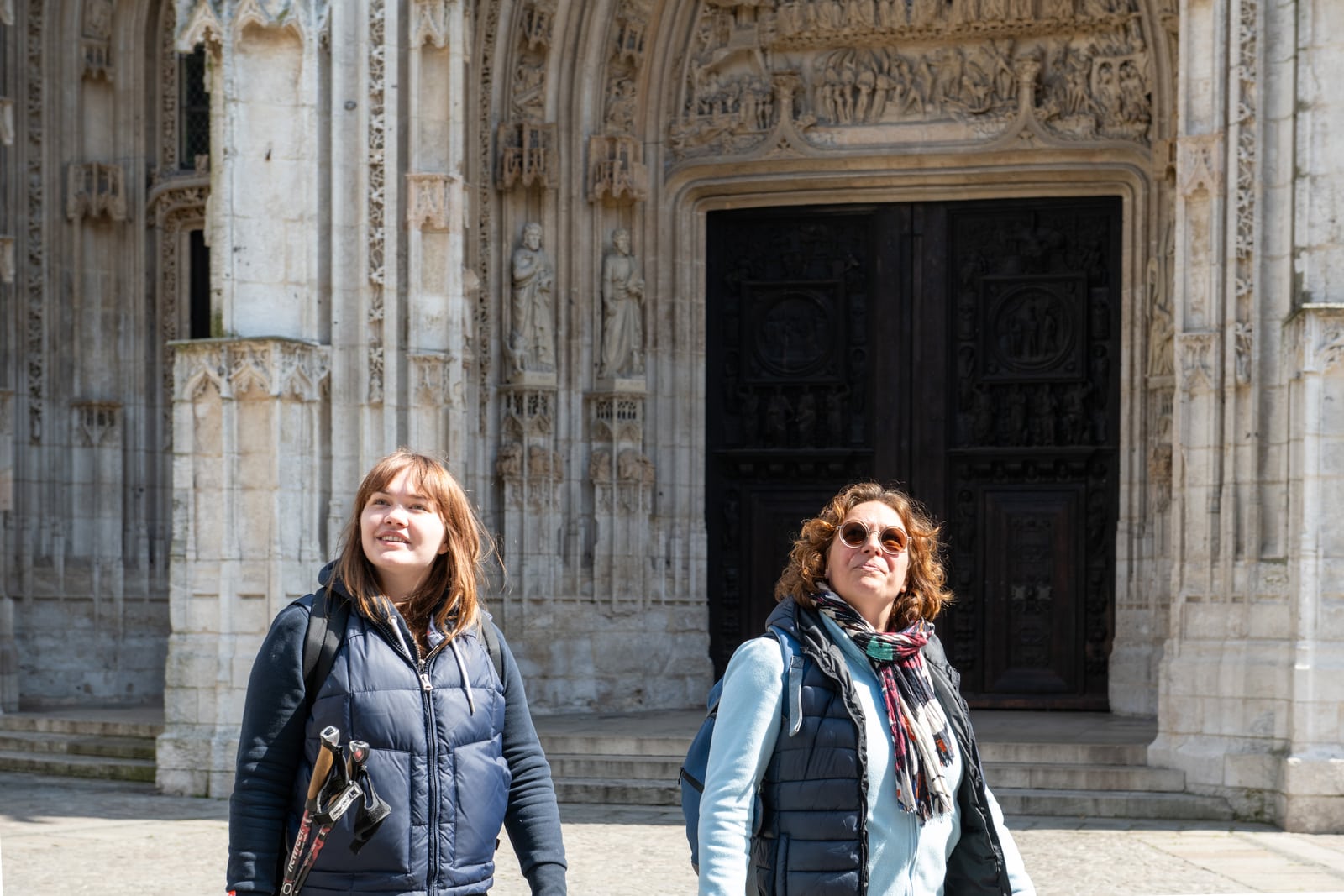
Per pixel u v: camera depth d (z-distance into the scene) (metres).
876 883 4.45
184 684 15.73
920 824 4.50
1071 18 19.75
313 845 4.35
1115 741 15.67
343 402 16.08
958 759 4.64
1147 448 19.50
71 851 12.45
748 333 21.11
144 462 21.75
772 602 20.89
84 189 21.42
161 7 21.88
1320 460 13.77
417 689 4.50
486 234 19.72
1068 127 19.88
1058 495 20.33
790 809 4.48
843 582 4.70
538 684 19.53
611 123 20.41
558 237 20.08
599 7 20.14
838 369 20.89
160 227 21.86
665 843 12.88
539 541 19.73
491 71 19.69
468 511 4.73
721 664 20.95
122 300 21.69
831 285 20.92
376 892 4.38
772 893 4.46
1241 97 14.55
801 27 20.48
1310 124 14.10
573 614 19.86
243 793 4.44
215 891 10.84
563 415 20.03
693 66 20.81
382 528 4.59
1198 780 14.25
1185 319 14.99
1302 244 14.11
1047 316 20.38
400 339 16.27
